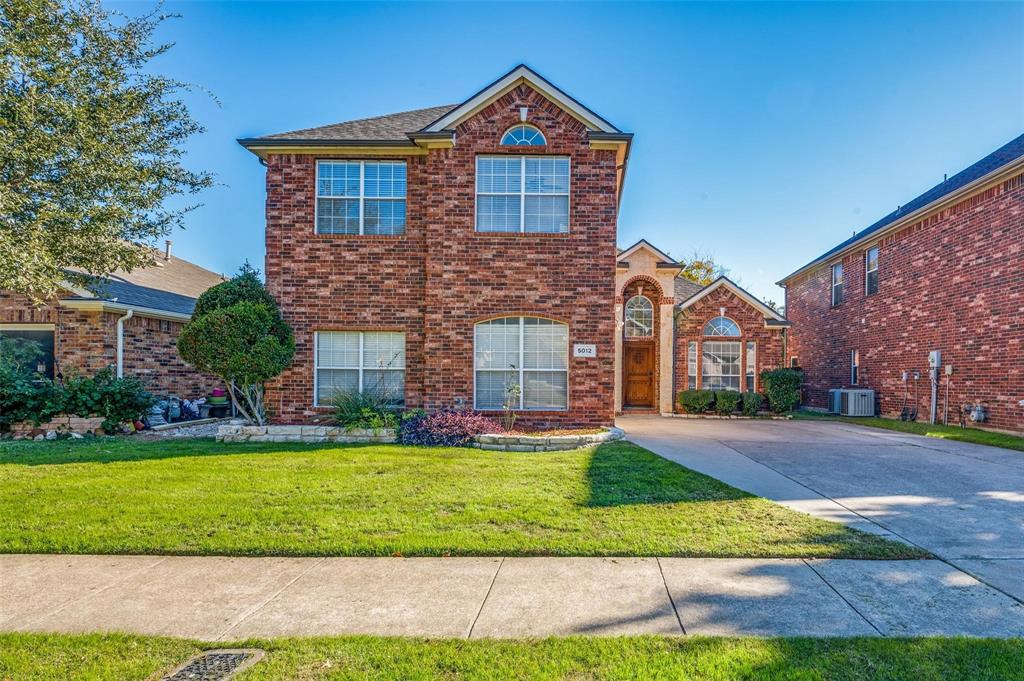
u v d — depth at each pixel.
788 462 9.51
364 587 4.50
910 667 3.28
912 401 17.39
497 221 12.29
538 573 4.77
